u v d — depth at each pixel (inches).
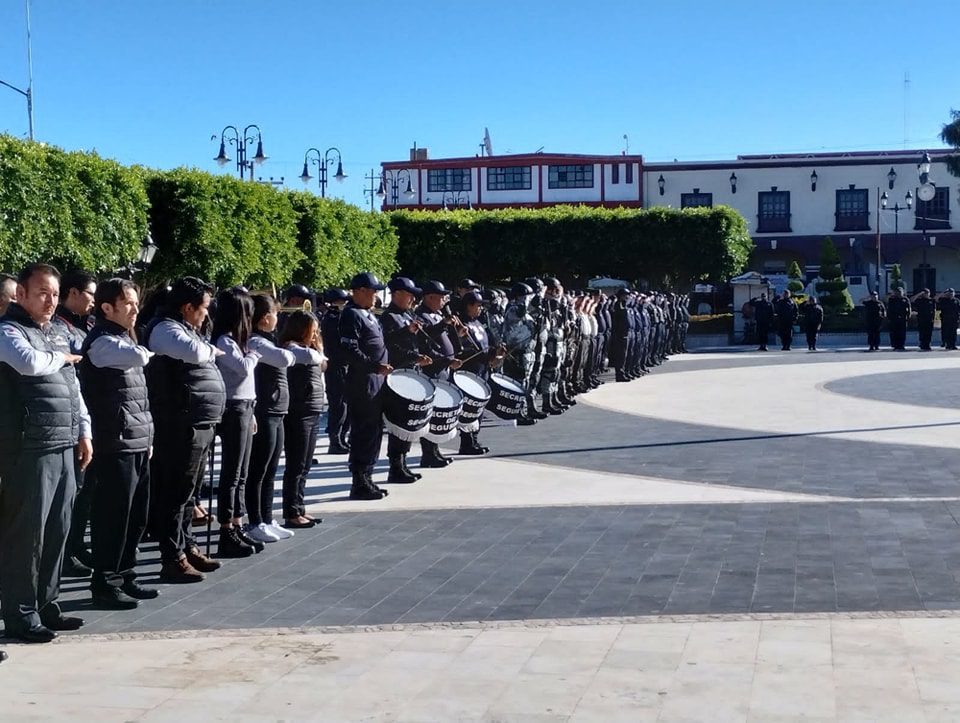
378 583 336.5
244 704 233.1
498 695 235.3
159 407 341.1
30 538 282.2
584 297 949.2
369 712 227.3
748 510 439.5
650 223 1798.7
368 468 480.4
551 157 2625.5
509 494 486.6
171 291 345.1
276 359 394.0
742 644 265.6
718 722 216.7
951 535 386.9
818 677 241.0
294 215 1232.2
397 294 536.1
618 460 584.7
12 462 280.1
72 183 886.4
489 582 334.3
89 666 260.7
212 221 1071.0
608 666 251.9
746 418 772.0
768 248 2593.5
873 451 601.0
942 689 232.2
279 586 335.9
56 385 285.0
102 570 315.6
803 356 1453.0
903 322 1566.2
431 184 2677.2
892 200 2564.0
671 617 290.5
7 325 277.7
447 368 589.9
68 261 903.7
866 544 374.6
